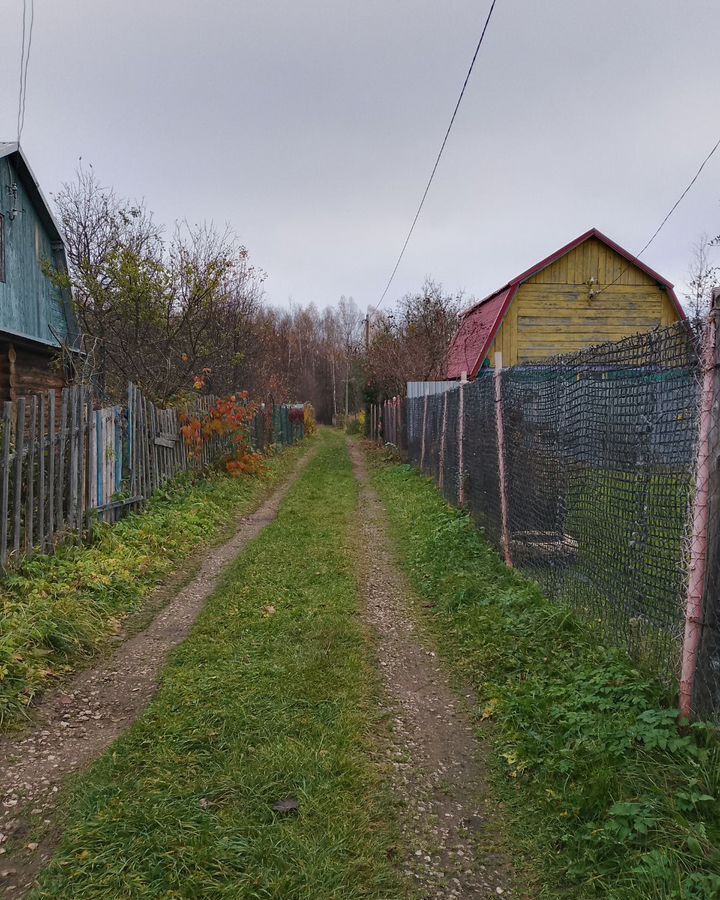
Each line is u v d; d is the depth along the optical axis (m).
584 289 14.34
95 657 4.50
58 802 2.86
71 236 15.02
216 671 4.16
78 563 5.88
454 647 4.75
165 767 3.07
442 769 3.21
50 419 5.98
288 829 2.65
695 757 2.71
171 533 7.79
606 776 2.71
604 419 4.12
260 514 10.38
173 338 14.42
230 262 14.79
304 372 63.03
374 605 5.75
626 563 3.79
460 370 15.80
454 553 6.86
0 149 10.55
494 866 2.54
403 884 2.43
